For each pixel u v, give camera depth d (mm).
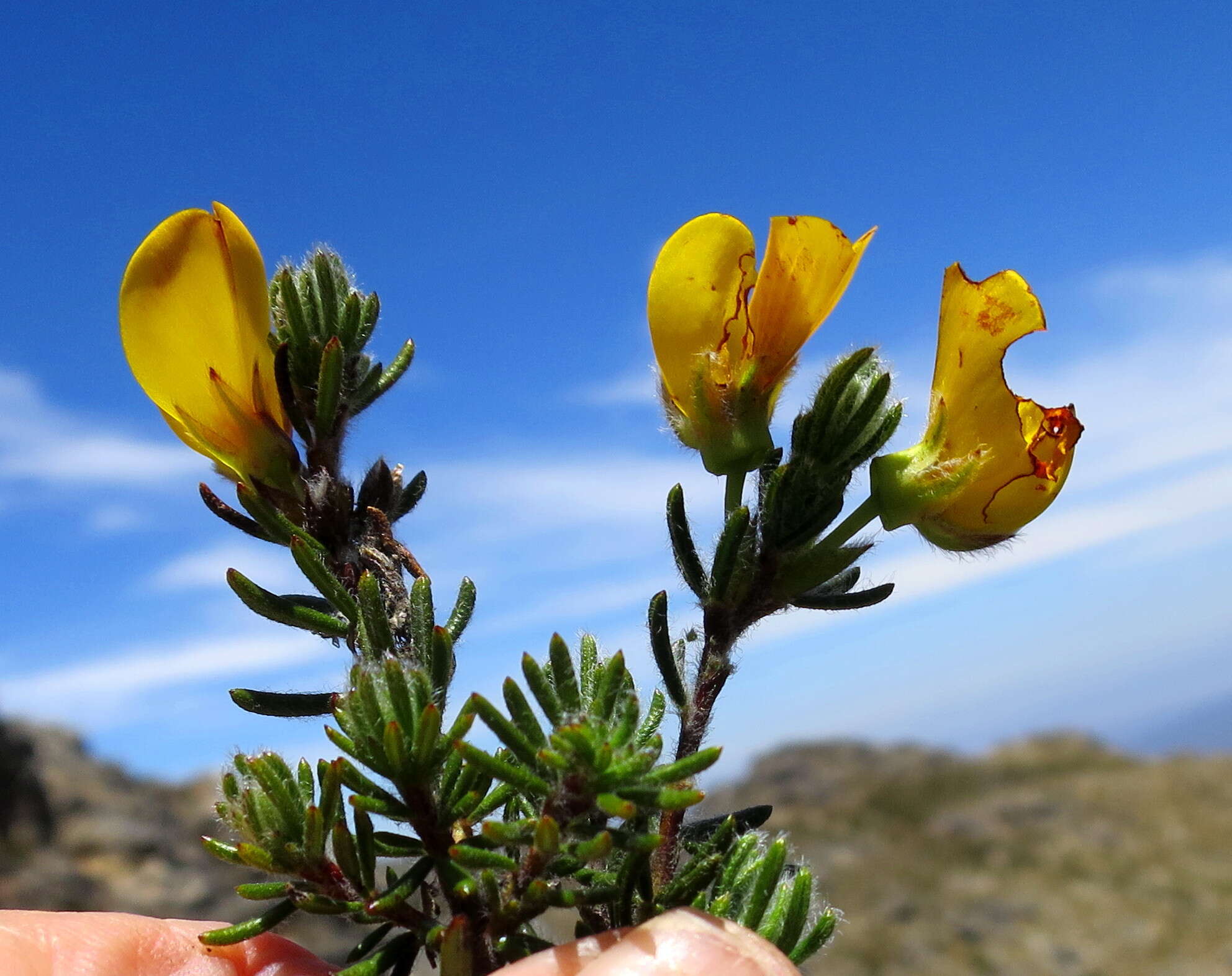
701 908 66
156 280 66
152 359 66
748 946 59
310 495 68
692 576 68
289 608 66
